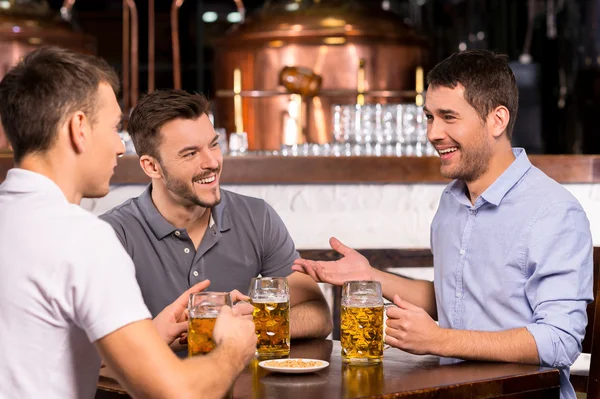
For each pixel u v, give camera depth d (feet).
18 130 5.03
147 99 7.20
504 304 6.71
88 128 5.10
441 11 20.70
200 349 5.44
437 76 6.79
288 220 10.13
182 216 7.38
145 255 7.35
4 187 5.02
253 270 7.69
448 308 7.02
